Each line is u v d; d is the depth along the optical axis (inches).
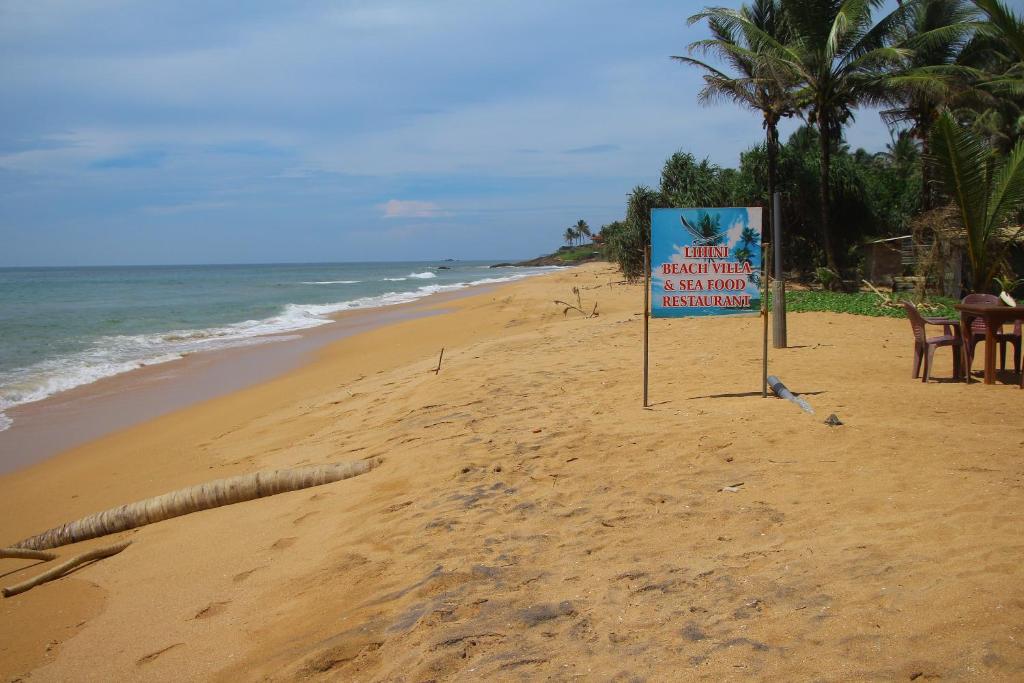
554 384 376.2
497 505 206.2
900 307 706.8
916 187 1337.4
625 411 301.4
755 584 141.4
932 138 530.0
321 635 150.9
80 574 223.0
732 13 1024.2
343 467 269.9
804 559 149.3
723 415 278.2
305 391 541.0
